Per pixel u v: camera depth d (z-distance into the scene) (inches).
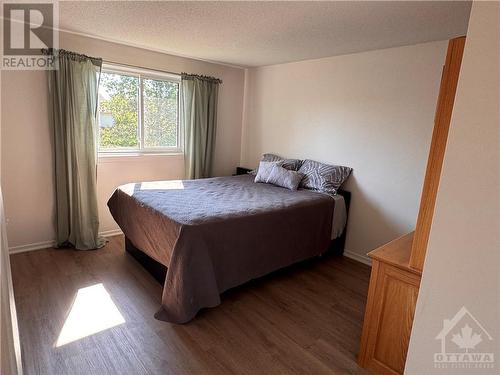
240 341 76.1
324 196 121.8
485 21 32.7
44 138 116.3
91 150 122.3
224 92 167.2
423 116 107.3
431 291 39.7
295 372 67.5
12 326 47.3
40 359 66.7
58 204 120.0
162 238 90.0
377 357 67.1
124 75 135.3
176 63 145.5
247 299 95.6
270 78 161.0
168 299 82.4
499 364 34.8
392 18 85.0
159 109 148.9
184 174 159.8
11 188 112.9
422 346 41.3
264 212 97.3
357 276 114.7
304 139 147.6
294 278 111.1
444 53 100.9
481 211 34.6
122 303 89.3
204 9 84.7
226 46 123.2
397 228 117.9
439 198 37.8
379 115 119.2
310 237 113.8
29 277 101.0
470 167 34.9
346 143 131.0
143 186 121.6
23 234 118.1
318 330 81.9
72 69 113.4
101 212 135.9
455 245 36.9
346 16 84.9
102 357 68.3
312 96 142.0
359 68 123.6
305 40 109.3
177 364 67.7
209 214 89.9
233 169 181.0
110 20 98.5
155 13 89.9
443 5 75.2
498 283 34.0
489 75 32.9
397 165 115.7
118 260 116.5
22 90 109.3
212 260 84.8
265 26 96.1
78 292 93.7
